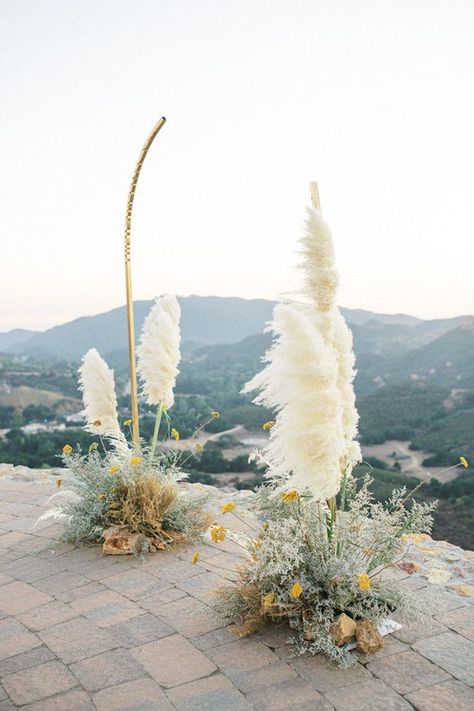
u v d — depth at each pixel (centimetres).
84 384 535
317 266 324
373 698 271
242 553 469
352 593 328
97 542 513
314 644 307
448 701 267
